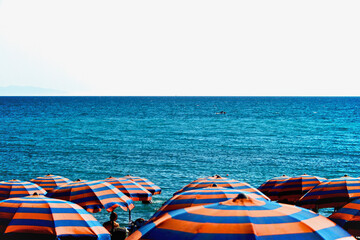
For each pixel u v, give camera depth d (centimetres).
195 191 970
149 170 2972
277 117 9700
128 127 6831
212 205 557
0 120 8381
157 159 3475
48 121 8138
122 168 3059
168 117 9600
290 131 6181
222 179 1359
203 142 4756
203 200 914
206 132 6003
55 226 826
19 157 3603
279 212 523
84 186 1273
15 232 811
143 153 3831
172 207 897
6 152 3900
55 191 1268
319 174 2880
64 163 3288
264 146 4406
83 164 3241
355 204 855
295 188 1530
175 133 5828
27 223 830
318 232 484
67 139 5019
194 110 13400
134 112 11925
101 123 7681
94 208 1199
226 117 9675
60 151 3969
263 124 7581
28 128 6556
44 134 5625
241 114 11019
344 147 4328
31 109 13612
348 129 6525
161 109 14000
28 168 3089
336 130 6356
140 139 5047
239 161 3397
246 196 565
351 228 809
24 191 1480
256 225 486
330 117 9631
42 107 15288
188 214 531
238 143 4669
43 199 927
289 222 496
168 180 2631
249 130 6353
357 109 13812
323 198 1205
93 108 14588
